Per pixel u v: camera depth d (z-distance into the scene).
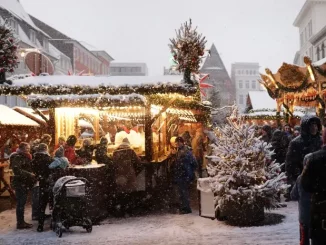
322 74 12.64
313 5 51.75
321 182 4.41
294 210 9.30
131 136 12.20
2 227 8.73
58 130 12.03
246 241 6.90
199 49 9.97
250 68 115.38
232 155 8.40
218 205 8.48
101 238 7.52
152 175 10.45
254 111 27.83
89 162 10.15
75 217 7.97
